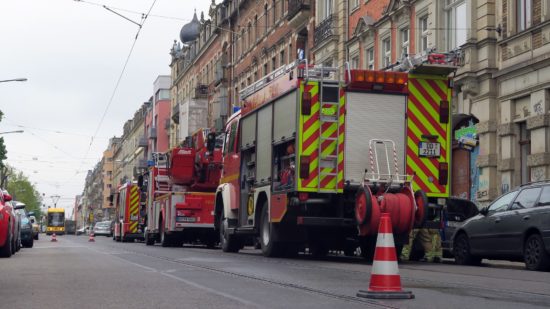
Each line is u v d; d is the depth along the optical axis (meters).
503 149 22.66
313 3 38.31
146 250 23.42
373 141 14.86
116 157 141.00
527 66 21.36
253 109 17.81
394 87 14.92
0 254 17.64
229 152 20.12
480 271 13.18
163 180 31.52
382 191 14.76
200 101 64.44
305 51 40.72
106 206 148.88
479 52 23.55
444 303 7.95
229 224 19.64
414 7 27.98
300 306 7.79
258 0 49.25
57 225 103.88
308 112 14.71
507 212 14.50
